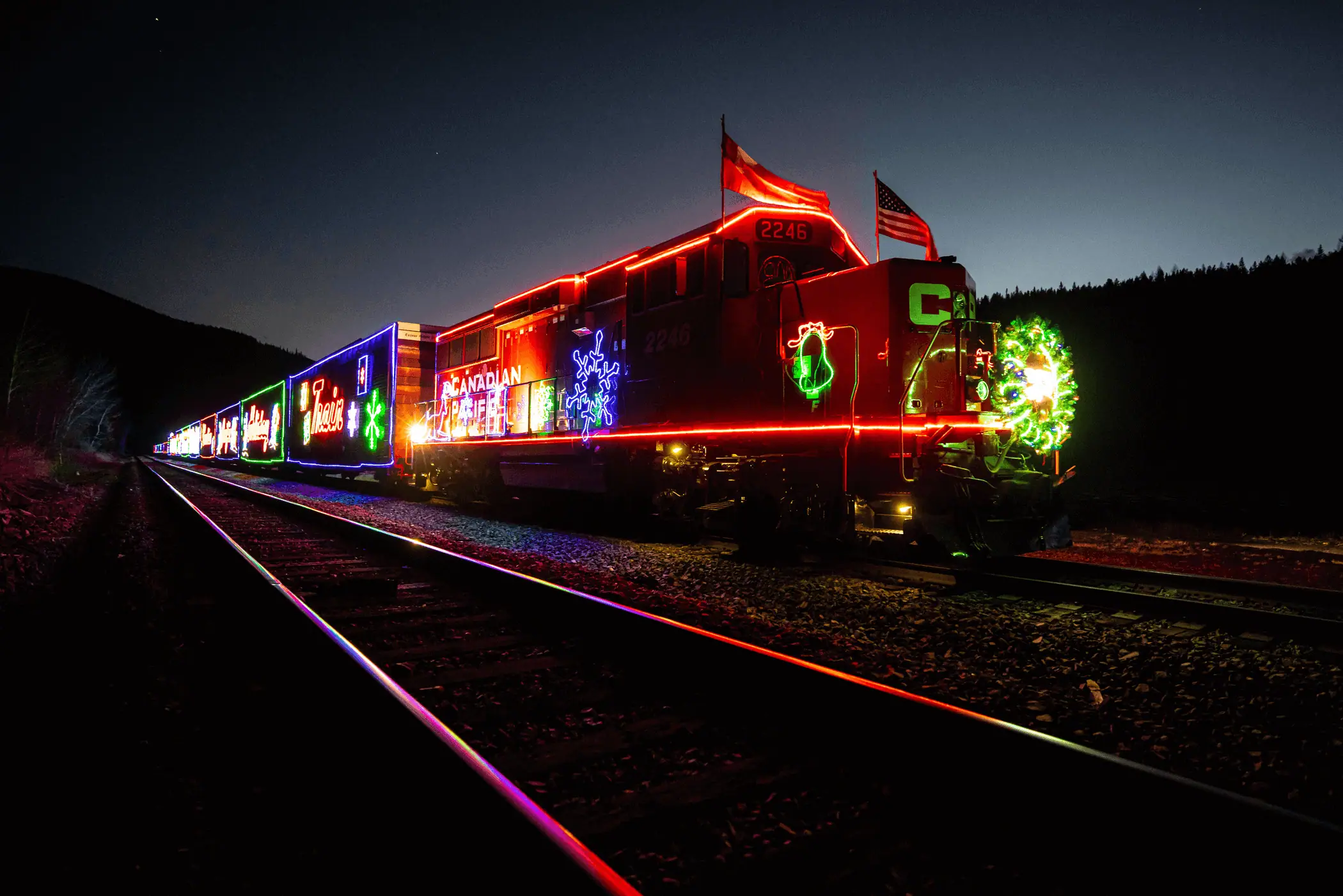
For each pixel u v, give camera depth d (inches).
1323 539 497.7
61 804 126.3
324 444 1087.0
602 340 519.8
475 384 711.7
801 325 391.5
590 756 145.6
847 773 137.1
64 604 278.1
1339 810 125.9
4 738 153.2
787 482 387.5
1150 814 114.4
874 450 353.1
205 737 154.1
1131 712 171.5
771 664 176.6
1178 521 588.7
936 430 325.1
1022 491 350.9
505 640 230.7
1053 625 247.9
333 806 124.3
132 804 125.9
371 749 139.9
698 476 437.4
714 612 266.7
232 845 114.0
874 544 381.4
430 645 226.2
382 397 848.9
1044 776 126.6
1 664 203.5
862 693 155.8
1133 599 265.6
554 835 95.9
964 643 229.3
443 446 758.5
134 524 561.3
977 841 114.9
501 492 668.7
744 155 436.8
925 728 144.1
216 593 295.7
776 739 153.2
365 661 171.5
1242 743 153.5
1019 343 351.9
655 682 188.9
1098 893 102.1
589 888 85.7
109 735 154.6
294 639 214.1
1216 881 103.6
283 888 103.0
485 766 115.3
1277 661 209.5
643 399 475.2
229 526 536.7
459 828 109.0
